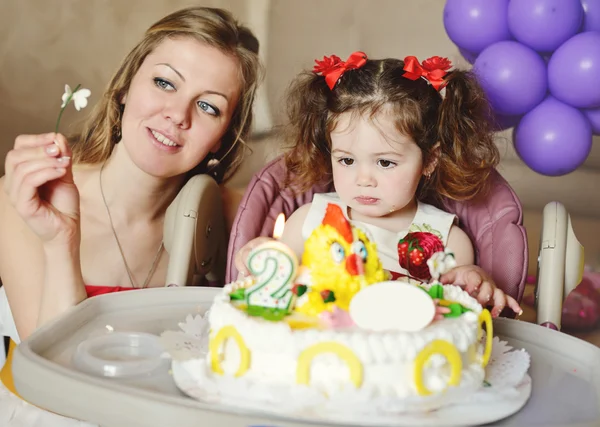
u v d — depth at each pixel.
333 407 0.92
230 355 1.00
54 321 1.17
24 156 1.27
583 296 2.63
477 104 1.74
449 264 1.23
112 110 1.92
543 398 1.04
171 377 1.04
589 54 1.95
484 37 2.09
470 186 1.65
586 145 2.08
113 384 0.95
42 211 1.29
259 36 3.89
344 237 1.10
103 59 3.43
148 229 1.96
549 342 1.25
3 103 3.31
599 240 3.37
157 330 1.24
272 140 3.51
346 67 1.59
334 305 1.04
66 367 1.04
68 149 1.28
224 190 2.10
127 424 0.91
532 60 2.00
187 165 1.86
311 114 1.69
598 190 3.92
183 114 1.79
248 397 0.94
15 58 3.32
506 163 4.03
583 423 0.90
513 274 1.55
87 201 1.92
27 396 0.98
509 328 1.29
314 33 3.95
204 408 0.89
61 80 3.39
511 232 1.58
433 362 0.96
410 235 1.60
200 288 1.41
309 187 1.72
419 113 1.56
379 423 0.88
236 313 1.01
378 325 0.98
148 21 3.50
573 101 2.02
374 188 1.56
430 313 0.99
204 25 1.82
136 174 1.87
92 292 1.84
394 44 3.95
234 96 1.88
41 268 1.71
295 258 1.07
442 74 1.62
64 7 3.37
